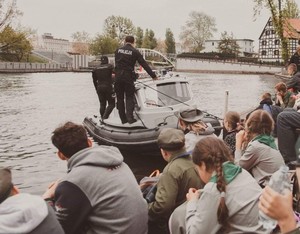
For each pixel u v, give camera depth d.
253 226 2.89
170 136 4.24
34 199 2.70
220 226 2.93
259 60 91.25
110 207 3.27
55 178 9.73
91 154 3.37
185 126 5.25
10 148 13.03
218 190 2.95
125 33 106.56
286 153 6.17
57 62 103.44
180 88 10.74
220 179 2.96
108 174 3.34
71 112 22.45
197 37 117.19
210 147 3.08
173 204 4.14
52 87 41.25
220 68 93.06
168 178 4.16
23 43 79.88
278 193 1.72
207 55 98.88
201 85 45.59
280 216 1.69
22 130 16.47
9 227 2.55
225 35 103.00
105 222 3.27
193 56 98.75
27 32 79.69
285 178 1.86
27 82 49.28
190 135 5.11
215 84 47.62
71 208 3.21
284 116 6.21
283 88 8.96
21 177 9.79
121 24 106.31
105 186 3.28
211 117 10.42
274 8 37.69
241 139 5.32
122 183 3.35
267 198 1.72
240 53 107.44
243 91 37.22
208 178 3.13
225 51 102.06
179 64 98.81
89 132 12.20
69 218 3.21
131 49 10.03
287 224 1.69
